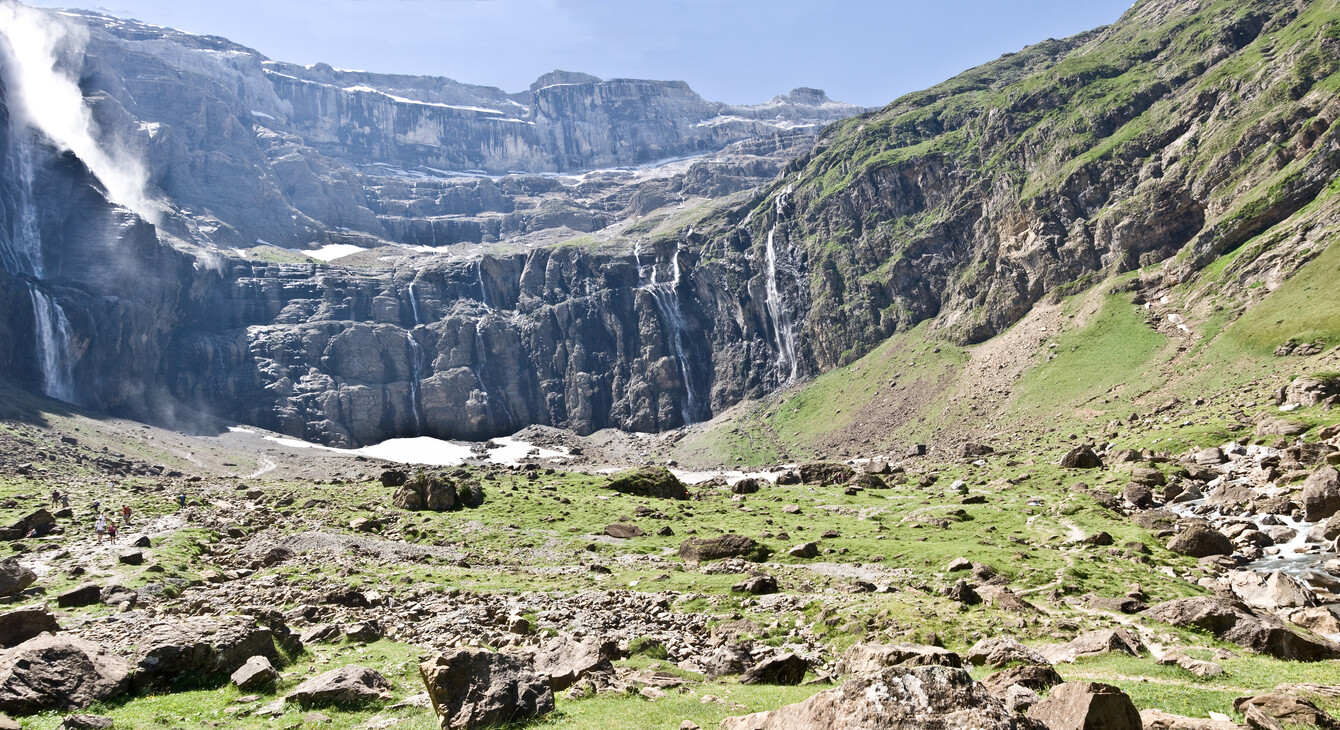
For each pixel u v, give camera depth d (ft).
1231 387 474.08
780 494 433.89
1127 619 154.61
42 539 247.29
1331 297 494.59
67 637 101.14
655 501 397.80
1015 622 153.89
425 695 103.86
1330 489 257.96
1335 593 189.98
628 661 132.77
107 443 595.06
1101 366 617.62
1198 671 104.94
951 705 57.00
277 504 388.78
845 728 59.00
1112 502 319.88
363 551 277.64
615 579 227.40
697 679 120.88
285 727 88.53
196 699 98.43
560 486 447.01
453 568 250.57
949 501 365.20
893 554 253.44
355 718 93.09
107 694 95.35
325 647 136.36
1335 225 543.80
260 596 182.50
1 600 164.04
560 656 119.34
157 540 243.60
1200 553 243.40
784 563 254.06
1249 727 68.90
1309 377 395.55
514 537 311.06
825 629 158.10
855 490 426.92
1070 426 542.16
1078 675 107.45
